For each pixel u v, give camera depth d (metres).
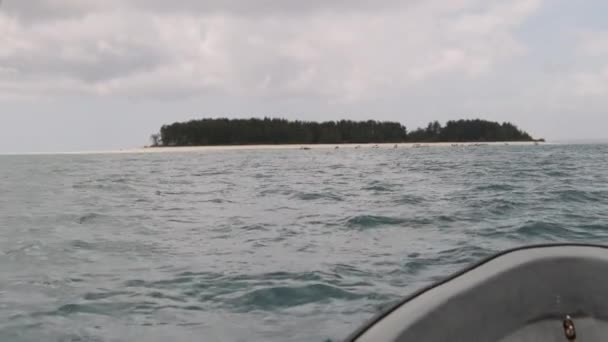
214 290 4.66
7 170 25.05
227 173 21.62
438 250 6.02
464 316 1.90
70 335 3.71
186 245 6.62
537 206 9.36
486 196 11.01
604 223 7.57
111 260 5.84
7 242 6.91
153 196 12.87
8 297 4.53
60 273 5.29
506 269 2.09
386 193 12.28
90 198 12.48
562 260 2.15
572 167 20.80
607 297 2.09
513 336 1.98
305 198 11.77
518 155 34.78
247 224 8.21
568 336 2.01
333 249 6.21
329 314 4.05
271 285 4.75
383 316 1.85
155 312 4.14
